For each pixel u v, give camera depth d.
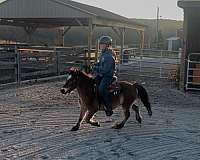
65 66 20.06
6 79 15.46
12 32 49.69
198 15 16.39
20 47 23.98
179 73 16.98
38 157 6.67
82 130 8.60
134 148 7.39
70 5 23.83
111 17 26.38
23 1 25.14
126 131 8.67
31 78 17.28
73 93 13.99
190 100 13.39
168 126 9.33
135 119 9.94
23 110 10.67
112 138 8.03
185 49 15.52
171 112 11.13
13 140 7.65
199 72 15.65
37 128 8.67
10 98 12.51
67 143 7.57
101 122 9.44
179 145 7.72
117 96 8.55
